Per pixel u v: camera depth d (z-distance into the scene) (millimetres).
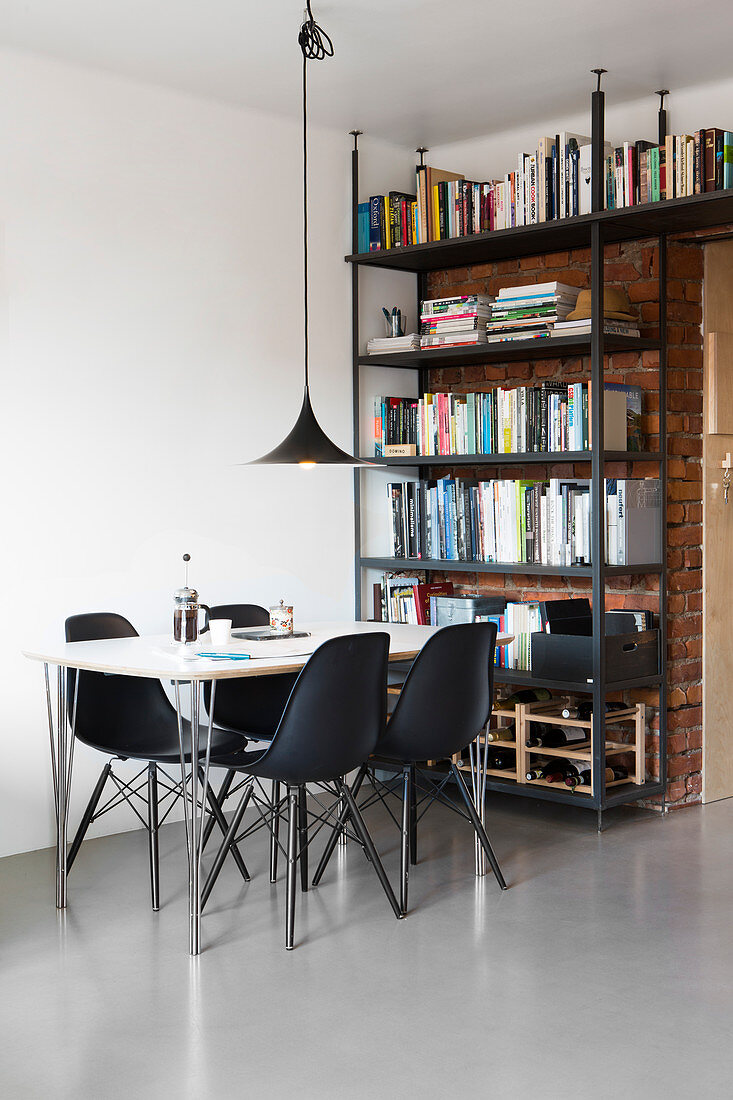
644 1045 2574
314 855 4023
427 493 5020
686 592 4633
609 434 4297
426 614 4949
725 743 4812
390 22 3748
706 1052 2541
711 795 4754
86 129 4133
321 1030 2656
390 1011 2754
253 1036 2629
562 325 4438
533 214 4477
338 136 5016
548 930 3279
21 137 3959
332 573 5035
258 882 3742
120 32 3811
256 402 4711
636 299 4555
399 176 5289
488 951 3123
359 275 5129
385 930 3289
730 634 4805
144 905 3514
